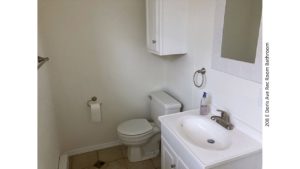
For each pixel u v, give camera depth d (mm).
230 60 1407
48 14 2004
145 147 2338
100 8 2158
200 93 1832
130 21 2301
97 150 2535
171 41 1911
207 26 1619
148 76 2545
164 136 1573
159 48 1926
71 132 2393
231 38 1381
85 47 2205
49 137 1747
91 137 2496
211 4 1547
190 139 1370
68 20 2082
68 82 2238
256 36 1191
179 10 1850
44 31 2023
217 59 1533
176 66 2254
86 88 2322
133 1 2262
